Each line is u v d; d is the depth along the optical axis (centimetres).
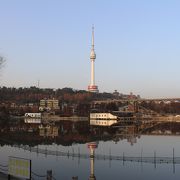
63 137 15488
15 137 14850
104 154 9462
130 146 11862
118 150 10694
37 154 9162
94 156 8706
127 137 15812
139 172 6862
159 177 6438
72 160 8181
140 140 14200
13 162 4544
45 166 7425
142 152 10169
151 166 7506
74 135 16788
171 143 12912
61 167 7319
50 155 8981
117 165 7575
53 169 7100
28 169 4312
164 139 14675
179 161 8138
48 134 17150
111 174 6669
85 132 19375
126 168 7219
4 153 9388
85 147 11512
